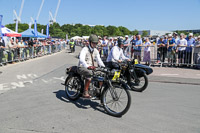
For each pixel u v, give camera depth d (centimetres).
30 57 1445
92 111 421
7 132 318
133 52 1138
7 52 1091
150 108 443
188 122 372
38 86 620
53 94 537
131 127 346
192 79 747
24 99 489
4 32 1543
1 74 811
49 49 1944
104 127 344
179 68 1007
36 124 350
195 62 997
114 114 393
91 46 440
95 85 420
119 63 589
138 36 1083
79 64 446
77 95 471
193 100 507
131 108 441
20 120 365
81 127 342
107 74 407
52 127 339
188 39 1060
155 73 870
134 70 589
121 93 421
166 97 530
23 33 2195
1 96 511
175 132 331
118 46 591
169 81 710
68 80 495
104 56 1427
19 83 655
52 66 1058
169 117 394
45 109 425
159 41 1099
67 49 3052
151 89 612
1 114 392
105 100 413
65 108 434
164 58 1070
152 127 348
